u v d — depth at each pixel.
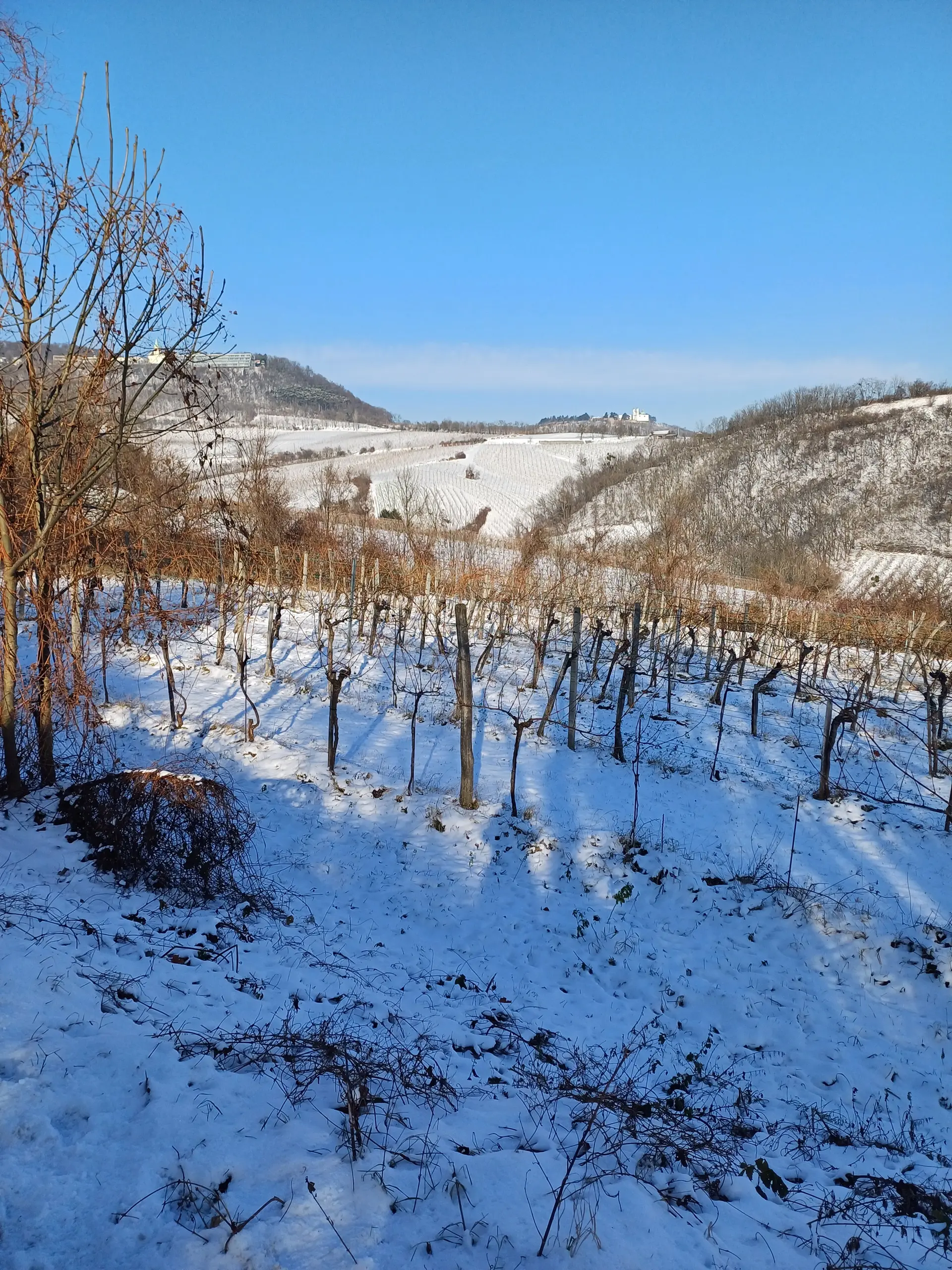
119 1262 3.92
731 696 22.66
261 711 17.27
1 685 10.29
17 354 9.70
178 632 20.36
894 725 20.66
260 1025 6.68
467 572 29.58
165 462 21.34
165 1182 4.43
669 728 19.11
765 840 13.87
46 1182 4.24
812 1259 5.18
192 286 9.64
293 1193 4.50
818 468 62.00
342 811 13.55
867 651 29.58
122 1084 5.18
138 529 13.88
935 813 15.12
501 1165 5.27
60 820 10.05
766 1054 9.18
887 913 11.73
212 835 9.80
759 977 10.55
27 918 7.27
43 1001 5.82
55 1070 5.10
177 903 9.18
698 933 11.46
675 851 13.19
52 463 10.12
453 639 25.38
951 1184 6.84
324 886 11.44
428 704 19.09
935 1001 10.30
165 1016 6.36
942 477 57.56
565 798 14.81
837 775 16.92
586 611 30.03
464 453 98.25
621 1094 7.30
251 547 22.12
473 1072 7.11
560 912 11.63
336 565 28.78
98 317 9.42
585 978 10.27
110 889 8.89
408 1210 4.57
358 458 94.00
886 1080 8.81
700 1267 4.70
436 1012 8.41
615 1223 4.88
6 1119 4.53
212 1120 5.00
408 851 12.66
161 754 14.24
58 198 8.95
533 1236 4.57
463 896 11.76
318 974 8.44
